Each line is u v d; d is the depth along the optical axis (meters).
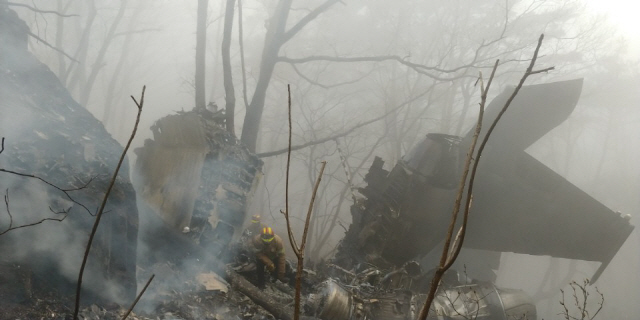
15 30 7.23
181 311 6.41
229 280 7.96
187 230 8.10
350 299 8.08
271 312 7.78
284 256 8.84
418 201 10.59
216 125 9.32
